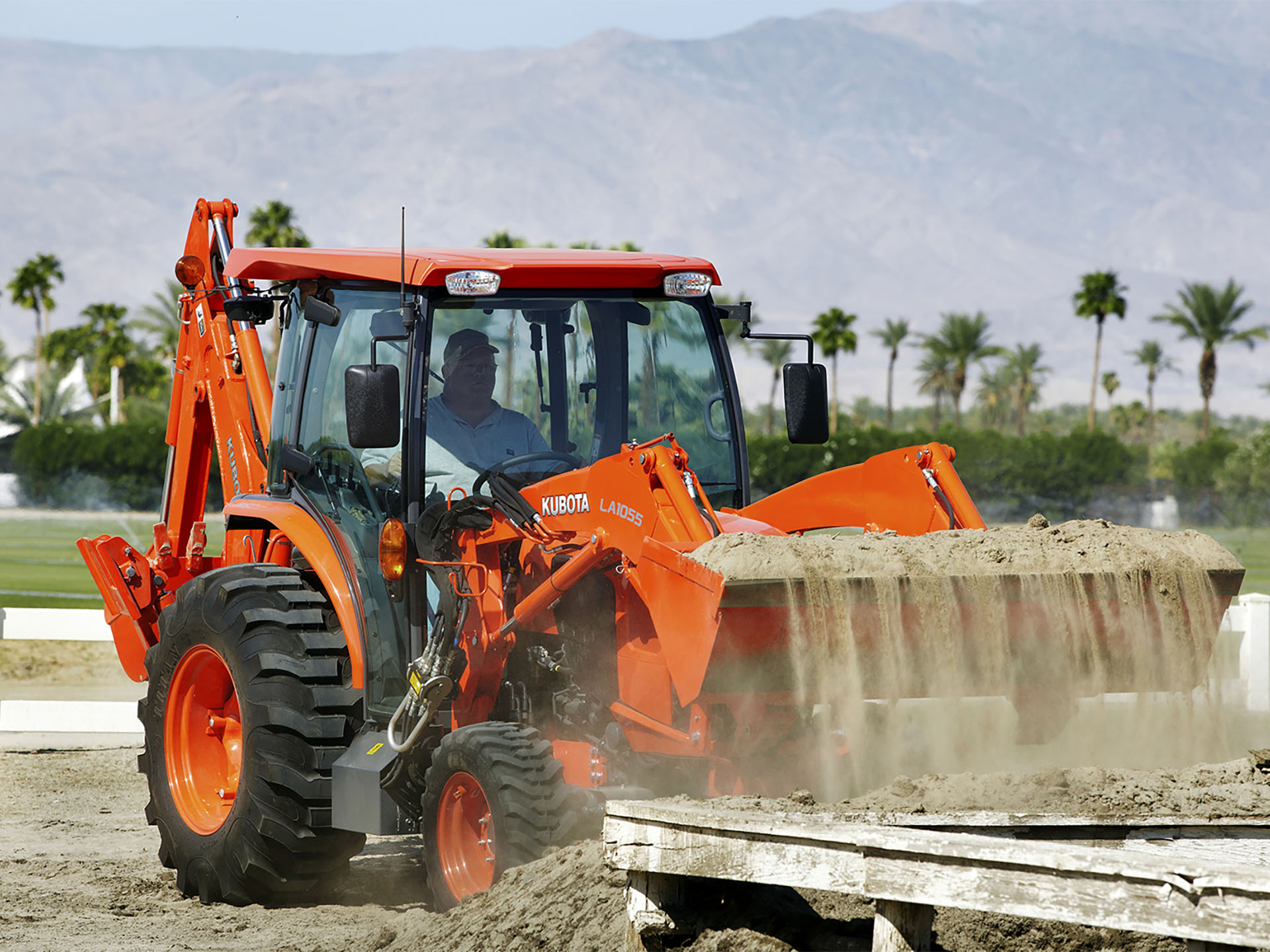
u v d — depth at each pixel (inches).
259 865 1014.4
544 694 967.6
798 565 840.9
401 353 994.1
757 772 902.4
